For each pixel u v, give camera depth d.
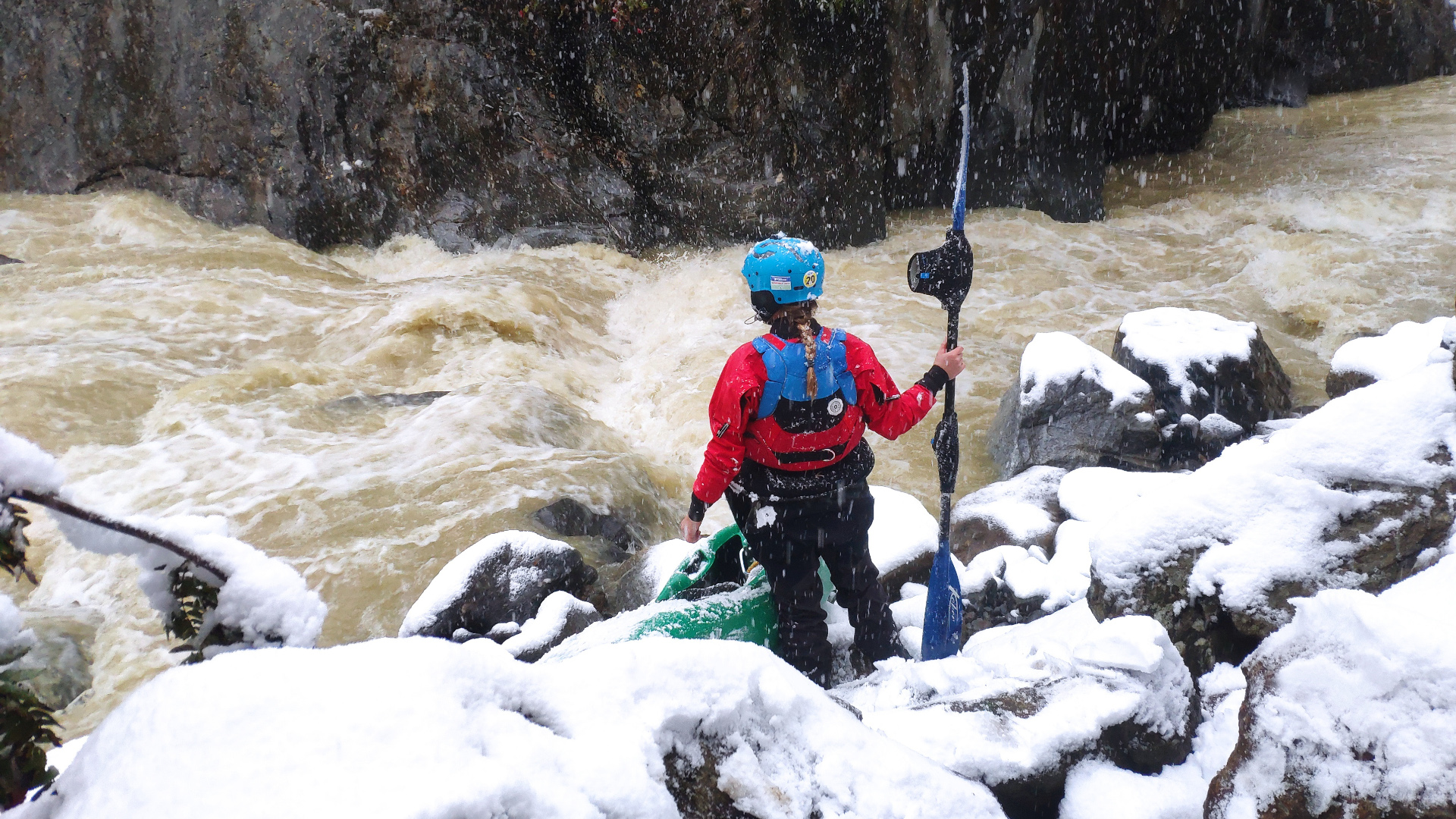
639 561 4.38
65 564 5.61
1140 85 15.20
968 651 3.10
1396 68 21.89
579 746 1.35
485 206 12.27
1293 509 2.73
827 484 2.96
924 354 9.02
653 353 9.64
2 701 1.23
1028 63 13.16
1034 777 2.12
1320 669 1.70
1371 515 2.64
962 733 2.19
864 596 3.20
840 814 1.56
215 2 11.80
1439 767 1.50
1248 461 2.85
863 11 12.47
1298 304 9.96
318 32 11.70
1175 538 2.80
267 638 1.55
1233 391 6.57
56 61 12.09
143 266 10.62
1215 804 1.82
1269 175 15.09
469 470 6.50
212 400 7.48
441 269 11.76
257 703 1.24
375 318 9.39
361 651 1.36
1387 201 12.73
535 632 3.62
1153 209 13.91
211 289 9.98
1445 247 11.06
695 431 7.76
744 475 3.00
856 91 12.66
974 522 4.76
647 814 1.32
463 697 1.33
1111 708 2.22
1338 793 1.61
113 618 5.21
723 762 1.52
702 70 12.04
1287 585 2.63
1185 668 2.39
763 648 1.74
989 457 7.15
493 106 12.13
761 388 2.83
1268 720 1.75
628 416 8.31
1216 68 16.56
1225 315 9.83
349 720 1.23
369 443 7.05
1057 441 6.27
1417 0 21.66
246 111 11.96
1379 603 1.71
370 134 12.04
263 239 11.84
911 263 3.11
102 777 1.19
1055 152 13.73
